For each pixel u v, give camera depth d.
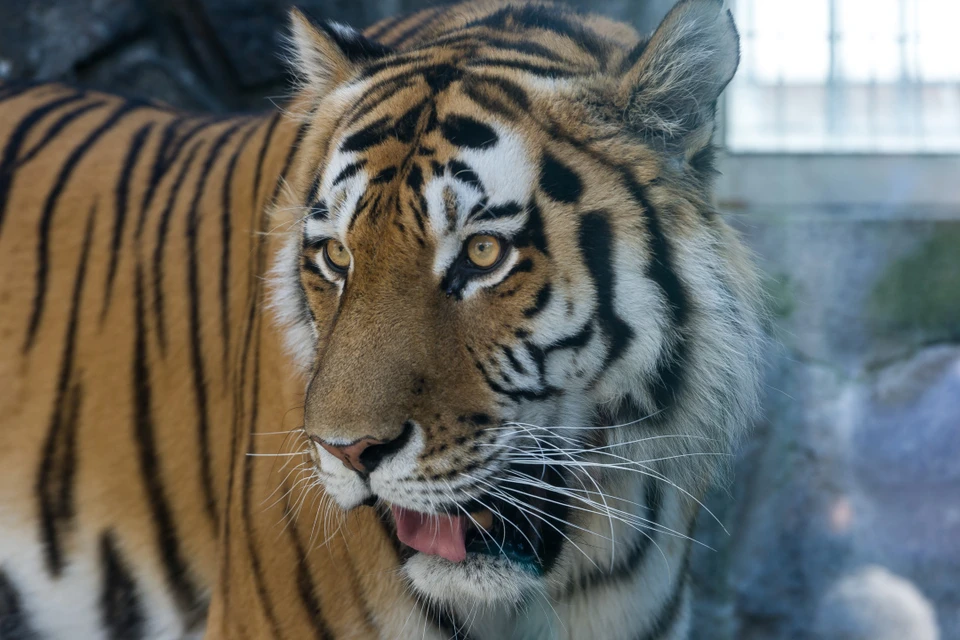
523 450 2.29
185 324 3.05
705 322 2.40
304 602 2.60
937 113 6.15
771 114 6.06
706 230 2.41
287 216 2.67
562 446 2.37
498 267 2.19
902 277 5.84
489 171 2.19
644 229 2.29
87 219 3.23
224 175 3.14
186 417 3.03
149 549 3.08
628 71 2.32
